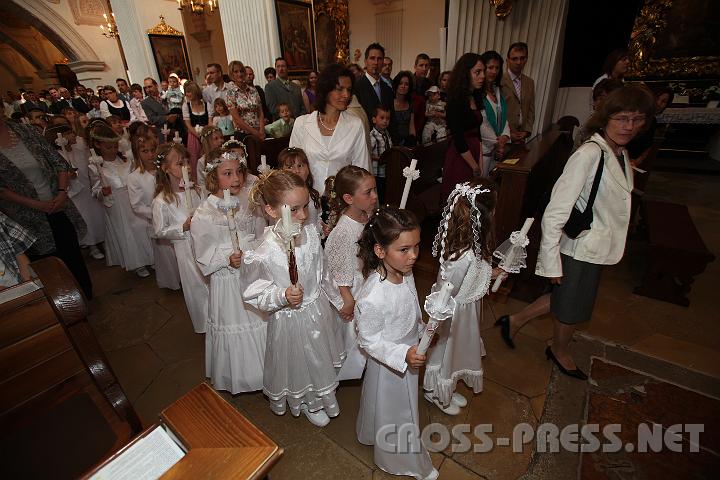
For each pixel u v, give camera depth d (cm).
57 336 105
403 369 122
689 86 685
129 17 927
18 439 99
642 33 681
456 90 275
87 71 1063
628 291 305
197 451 79
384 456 155
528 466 167
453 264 154
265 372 176
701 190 546
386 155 325
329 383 176
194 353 246
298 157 210
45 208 255
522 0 440
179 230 232
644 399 200
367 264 137
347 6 947
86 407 110
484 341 247
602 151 165
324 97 229
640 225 390
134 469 79
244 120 493
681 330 257
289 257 132
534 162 278
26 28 1477
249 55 633
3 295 99
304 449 178
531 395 205
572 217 177
